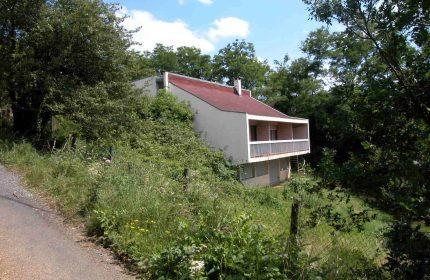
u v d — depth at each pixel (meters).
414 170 4.00
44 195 8.79
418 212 4.05
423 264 4.10
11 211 7.50
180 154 20.36
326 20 4.91
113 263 5.75
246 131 23.08
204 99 24.77
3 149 12.26
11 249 5.72
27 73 13.95
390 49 4.45
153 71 17.98
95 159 11.90
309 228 6.66
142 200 7.56
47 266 5.34
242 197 15.18
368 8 4.61
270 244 5.11
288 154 28.94
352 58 4.98
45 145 14.20
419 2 4.11
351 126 4.62
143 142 19.52
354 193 4.76
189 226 6.33
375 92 4.38
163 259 5.21
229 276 4.69
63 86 14.71
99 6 15.62
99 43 15.40
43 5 14.95
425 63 4.30
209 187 12.20
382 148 4.47
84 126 14.66
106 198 7.61
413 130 4.30
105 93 15.23
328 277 5.14
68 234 6.74
